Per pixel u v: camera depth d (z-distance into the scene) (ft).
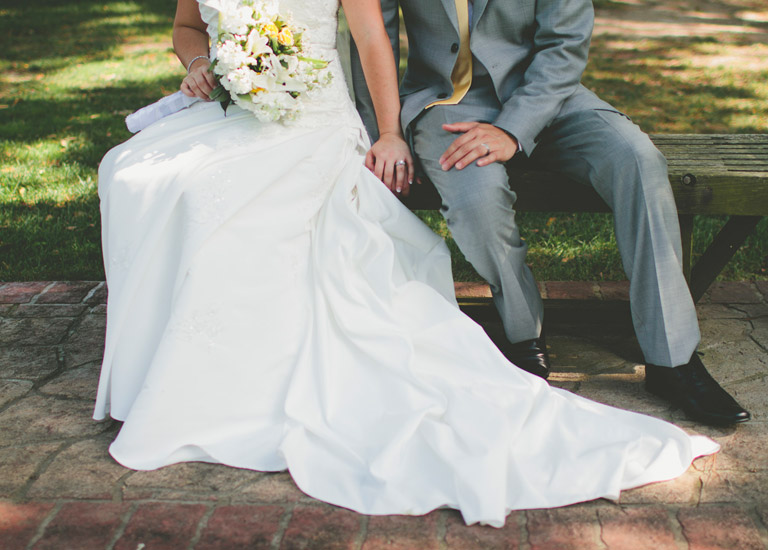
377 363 7.72
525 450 7.22
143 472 7.28
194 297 7.34
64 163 16.66
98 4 35.35
